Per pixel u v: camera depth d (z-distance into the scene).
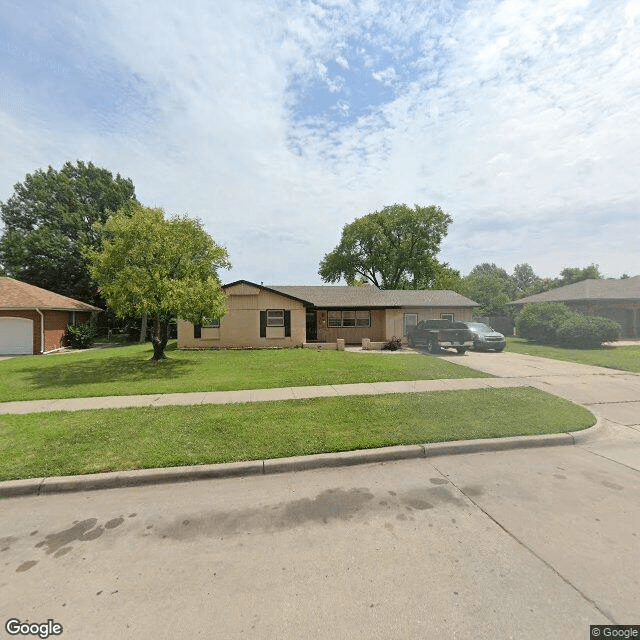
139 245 12.18
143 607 2.33
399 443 4.98
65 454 4.63
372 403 6.94
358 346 20.55
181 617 2.24
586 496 3.73
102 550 2.95
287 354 15.33
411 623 2.17
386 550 2.88
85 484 4.03
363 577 2.57
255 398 7.41
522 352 16.34
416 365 11.82
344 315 21.77
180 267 13.16
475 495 3.78
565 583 2.48
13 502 3.78
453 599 2.35
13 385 9.06
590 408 6.95
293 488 4.00
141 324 26.52
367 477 4.25
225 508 3.59
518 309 34.78
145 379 9.71
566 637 2.06
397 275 41.94
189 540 3.07
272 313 18.50
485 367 11.70
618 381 9.30
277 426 5.64
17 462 4.40
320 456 4.57
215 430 5.47
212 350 17.31
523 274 86.00
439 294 23.83
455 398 7.30
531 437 5.21
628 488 3.90
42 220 27.36
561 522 3.25
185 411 6.47
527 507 3.52
